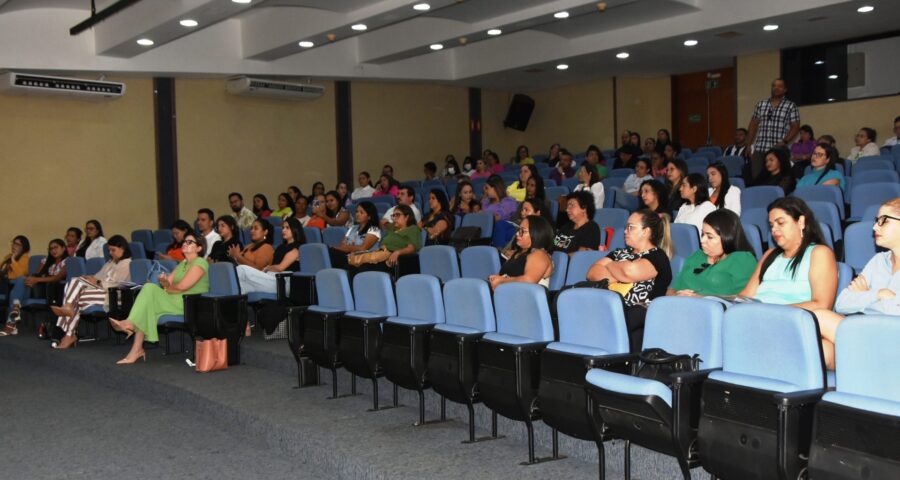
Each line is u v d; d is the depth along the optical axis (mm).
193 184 11297
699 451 2590
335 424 4160
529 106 14102
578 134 13844
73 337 7055
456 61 12680
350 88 12633
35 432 4703
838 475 2195
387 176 10609
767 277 3498
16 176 10109
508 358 3387
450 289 3908
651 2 9219
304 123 12227
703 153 10516
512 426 3910
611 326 3115
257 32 10422
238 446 4316
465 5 9164
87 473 3936
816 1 8516
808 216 3414
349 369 4527
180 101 11172
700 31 9586
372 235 7070
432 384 3912
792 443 2332
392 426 4125
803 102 10961
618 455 3342
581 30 10609
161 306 6117
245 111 11688
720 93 12914
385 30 11188
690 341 2891
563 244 5391
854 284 3301
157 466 4008
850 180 6773
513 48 11836
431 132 13500
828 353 2895
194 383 5270
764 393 2395
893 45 10078
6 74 9523
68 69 9594
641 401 2670
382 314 4406
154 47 9367
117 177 10766
